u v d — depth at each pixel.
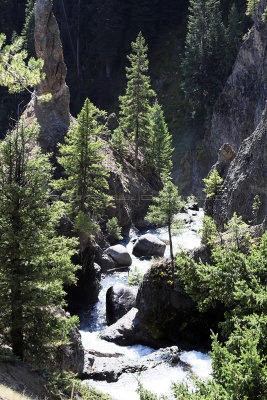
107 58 109.19
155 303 25.58
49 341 15.21
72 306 30.50
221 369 8.71
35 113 49.25
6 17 105.81
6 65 12.86
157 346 25.19
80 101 111.50
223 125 80.56
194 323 24.52
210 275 11.57
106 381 21.08
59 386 14.89
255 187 35.16
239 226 13.54
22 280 14.63
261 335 9.34
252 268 11.49
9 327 15.43
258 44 72.50
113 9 109.12
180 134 94.62
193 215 59.19
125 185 51.34
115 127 66.38
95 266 34.44
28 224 14.99
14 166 15.70
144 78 57.88
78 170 36.03
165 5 110.44
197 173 86.19
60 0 117.38
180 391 8.56
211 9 86.50
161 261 26.62
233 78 78.31
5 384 12.00
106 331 26.84
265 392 8.04
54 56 48.22
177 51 107.81
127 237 47.62
